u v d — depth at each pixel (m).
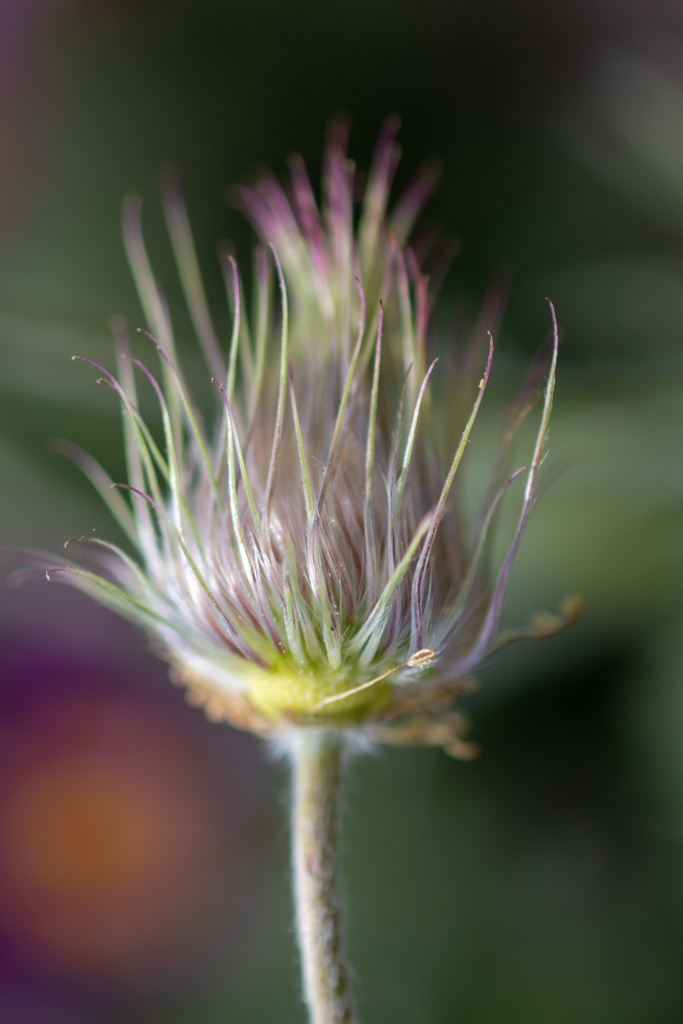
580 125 0.26
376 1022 0.21
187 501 0.16
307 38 0.33
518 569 0.21
